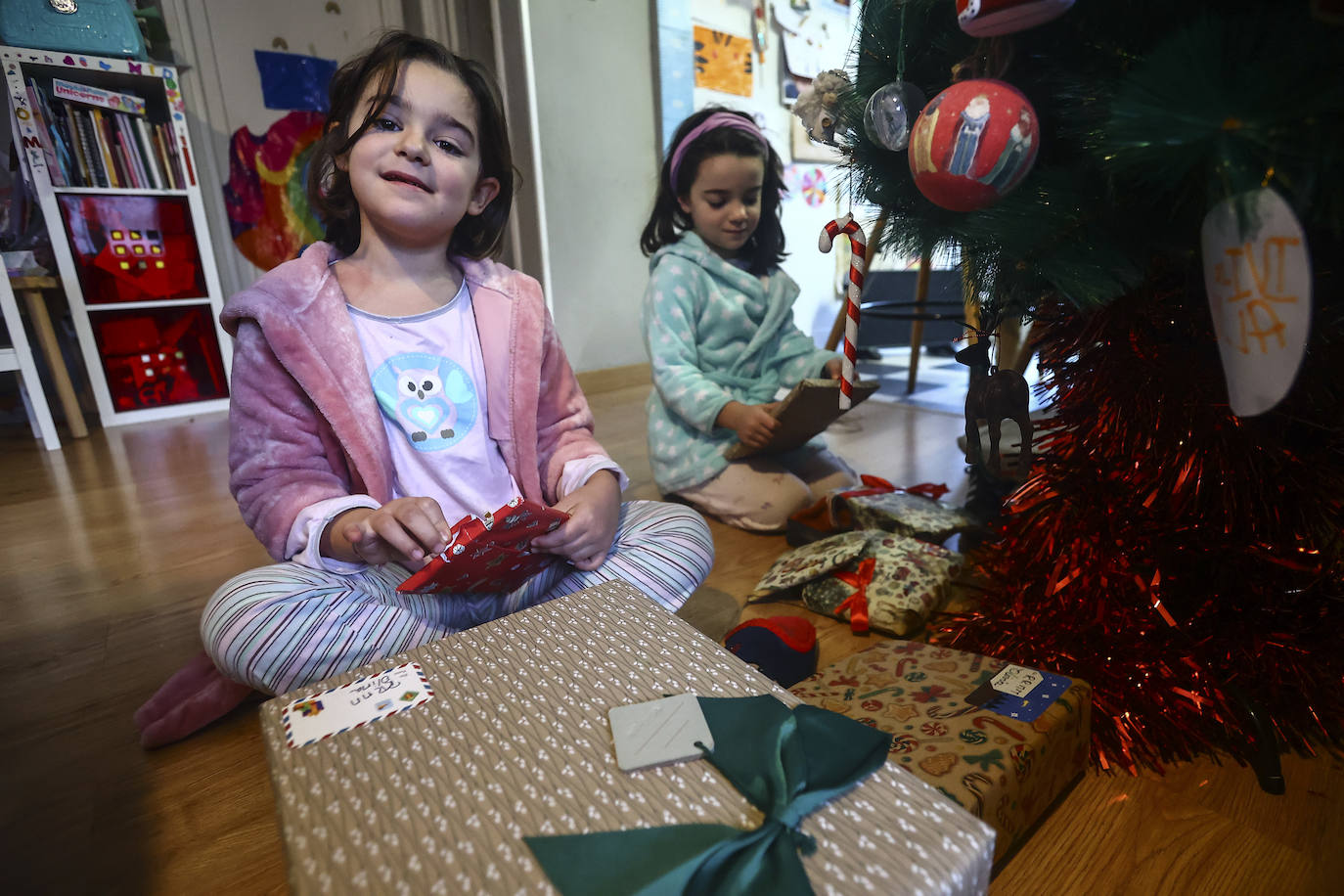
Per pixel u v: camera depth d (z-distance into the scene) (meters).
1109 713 0.67
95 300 2.35
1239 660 0.67
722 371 1.43
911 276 3.04
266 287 0.75
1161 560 0.68
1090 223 0.53
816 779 0.40
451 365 0.84
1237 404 0.41
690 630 0.57
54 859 0.62
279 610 0.67
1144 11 0.48
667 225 1.49
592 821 0.38
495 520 0.64
